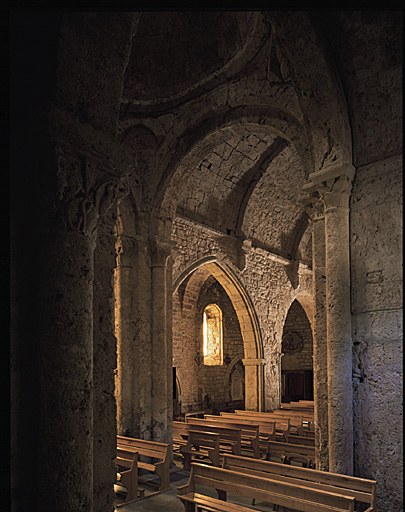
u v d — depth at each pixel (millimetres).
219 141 9172
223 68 8070
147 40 8953
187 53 8750
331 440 5395
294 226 15672
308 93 5879
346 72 5906
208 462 9062
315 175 5895
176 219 11336
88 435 2410
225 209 12867
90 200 2598
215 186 12125
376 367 5301
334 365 5461
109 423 2787
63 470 2264
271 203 13891
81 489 2324
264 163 12258
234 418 11383
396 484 4980
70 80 2553
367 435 5281
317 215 6254
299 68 5809
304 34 5559
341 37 5902
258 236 14375
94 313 2770
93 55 2693
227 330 18766
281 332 15172
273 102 7508
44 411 2281
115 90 2865
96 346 2766
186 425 9867
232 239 13250
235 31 7773
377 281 5418
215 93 8445
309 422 10805
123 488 7430
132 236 9148
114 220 2973
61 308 2361
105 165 2754
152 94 9062
